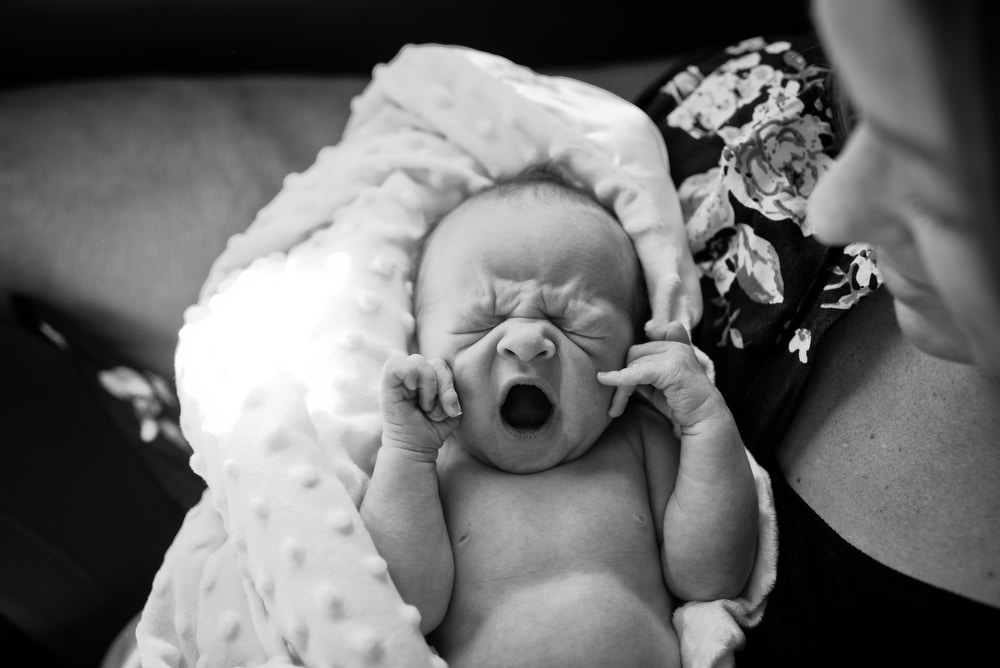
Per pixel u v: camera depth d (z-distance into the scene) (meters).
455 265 1.01
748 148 1.06
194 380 1.01
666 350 0.96
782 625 0.88
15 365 1.37
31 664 1.39
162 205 1.43
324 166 1.21
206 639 0.90
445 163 1.14
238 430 0.92
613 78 1.61
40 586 1.35
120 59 1.55
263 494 0.88
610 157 1.16
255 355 1.00
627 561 0.94
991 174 0.45
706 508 0.92
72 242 1.38
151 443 1.36
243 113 1.53
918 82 0.46
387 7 1.59
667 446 1.02
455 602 0.92
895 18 0.45
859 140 0.53
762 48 1.22
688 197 1.18
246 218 1.45
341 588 0.84
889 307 0.91
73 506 1.37
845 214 0.55
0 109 1.48
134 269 1.38
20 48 1.49
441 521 0.92
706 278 1.14
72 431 1.38
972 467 0.81
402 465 0.91
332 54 1.64
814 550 0.88
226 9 1.54
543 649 0.87
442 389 0.92
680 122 1.24
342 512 0.87
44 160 1.43
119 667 1.20
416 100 1.19
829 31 0.49
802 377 0.94
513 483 0.97
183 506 1.40
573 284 0.99
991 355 0.55
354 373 1.01
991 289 0.49
